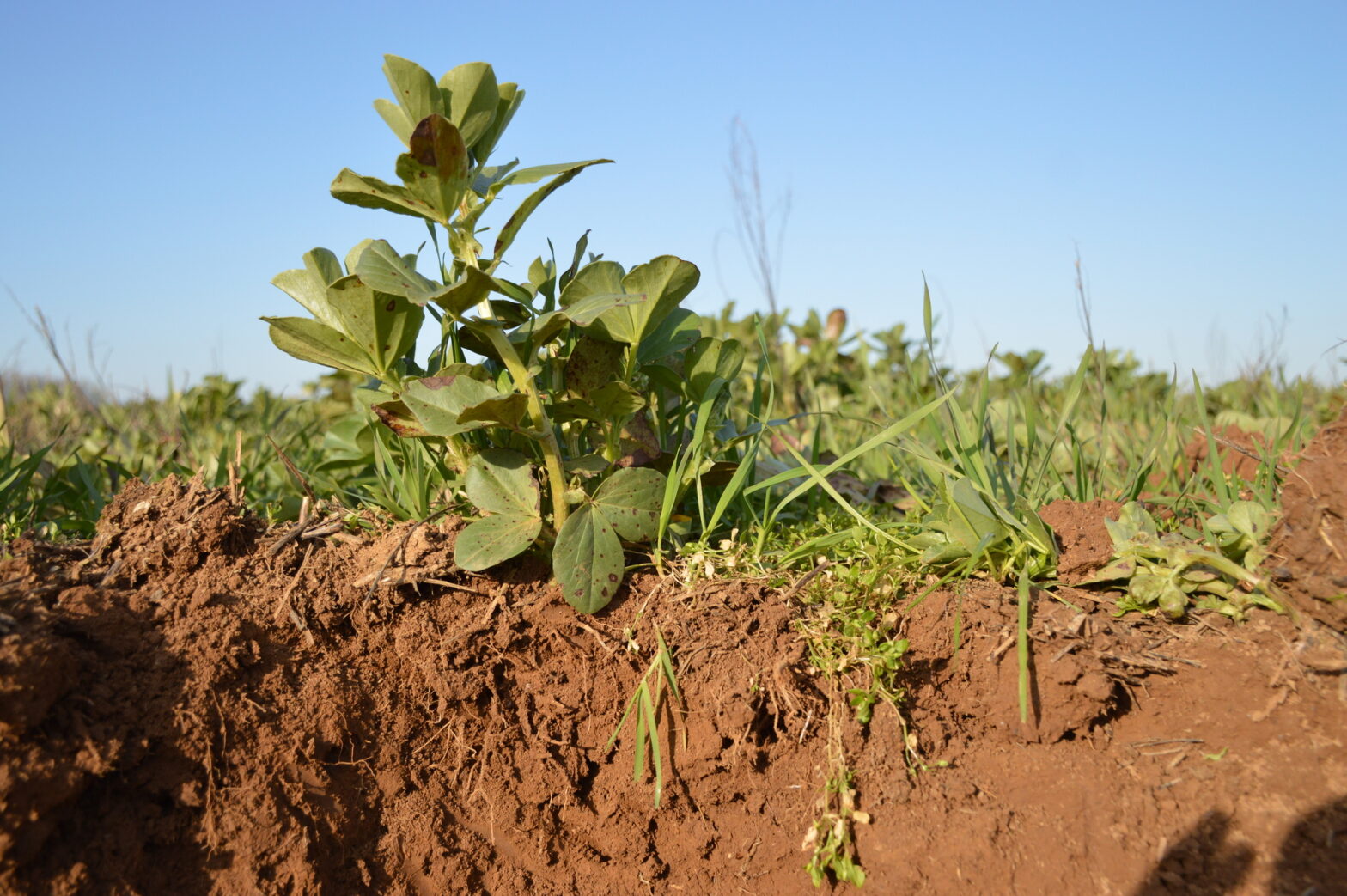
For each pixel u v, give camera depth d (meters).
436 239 2.25
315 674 2.03
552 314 2.00
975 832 1.87
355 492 2.86
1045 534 2.17
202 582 2.06
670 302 2.23
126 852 1.72
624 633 2.11
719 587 2.16
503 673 2.14
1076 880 1.78
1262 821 1.74
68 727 1.73
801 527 2.62
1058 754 1.96
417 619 2.12
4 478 2.67
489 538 2.07
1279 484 2.49
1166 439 3.10
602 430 2.35
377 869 1.95
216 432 4.78
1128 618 2.09
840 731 2.00
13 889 1.62
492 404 1.93
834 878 1.96
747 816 2.05
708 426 2.54
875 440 2.25
